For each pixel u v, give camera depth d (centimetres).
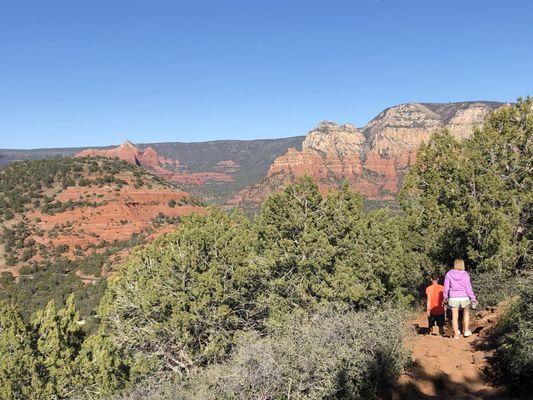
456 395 769
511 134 2069
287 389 804
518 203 1911
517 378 749
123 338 1675
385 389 825
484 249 1762
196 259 1691
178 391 1059
